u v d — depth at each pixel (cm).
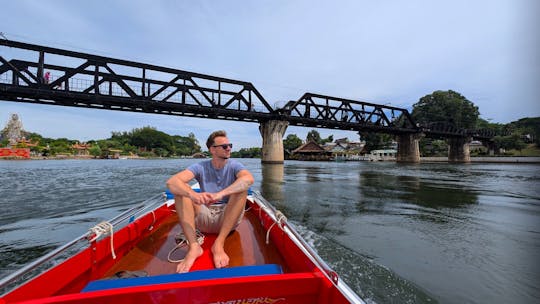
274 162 3256
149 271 205
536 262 336
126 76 2270
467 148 5272
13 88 1797
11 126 9700
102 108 2359
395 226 516
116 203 741
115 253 218
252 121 3306
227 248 242
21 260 347
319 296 138
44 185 1170
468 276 300
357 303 113
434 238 439
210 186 255
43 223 527
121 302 114
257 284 129
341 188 1099
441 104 6862
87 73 2094
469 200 821
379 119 4128
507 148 5628
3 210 647
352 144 8338
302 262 174
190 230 208
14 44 1797
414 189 1078
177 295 119
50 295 149
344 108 3791
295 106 3353
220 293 124
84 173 1931
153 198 360
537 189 1084
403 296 258
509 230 490
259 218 350
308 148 6962
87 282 183
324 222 547
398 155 4956
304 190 1034
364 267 324
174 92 2458
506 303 245
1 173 1895
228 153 251
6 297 122
